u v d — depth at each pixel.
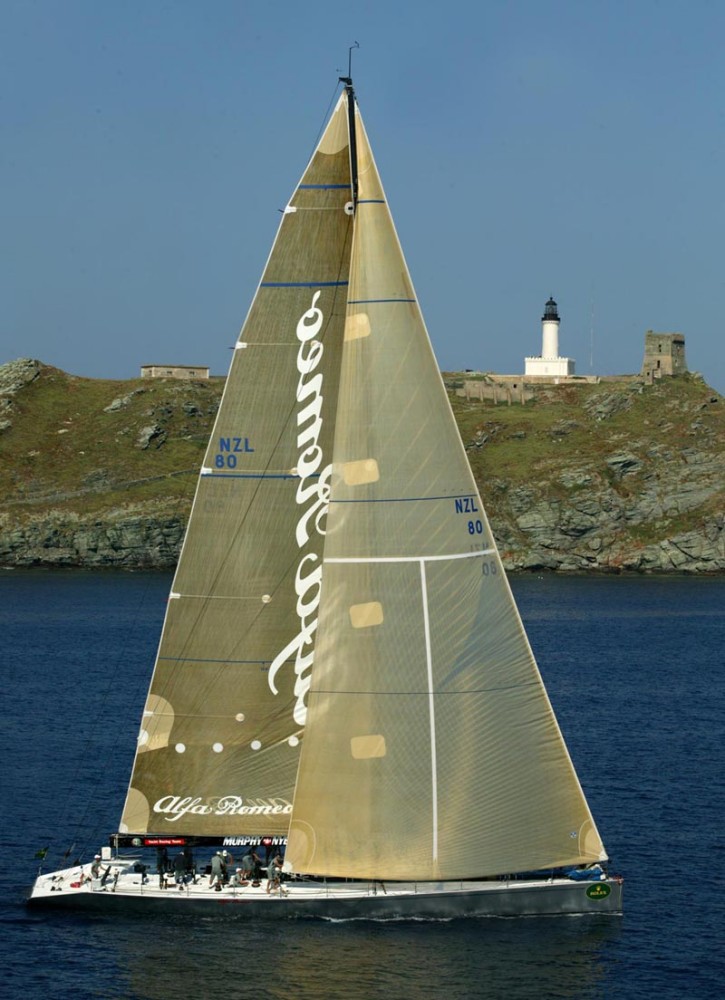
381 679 88.44
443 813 88.94
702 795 143.25
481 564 89.56
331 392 90.12
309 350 90.06
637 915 100.81
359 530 88.50
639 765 159.50
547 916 93.06
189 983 84.50
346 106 88.44
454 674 88.94
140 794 92.31
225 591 91.06
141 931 91.75
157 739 91.88
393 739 88.56
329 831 88.81
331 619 88.56
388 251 88.06
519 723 89.75
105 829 126.94
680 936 96.25
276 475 90.62
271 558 90.94
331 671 88.62
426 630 88.62
